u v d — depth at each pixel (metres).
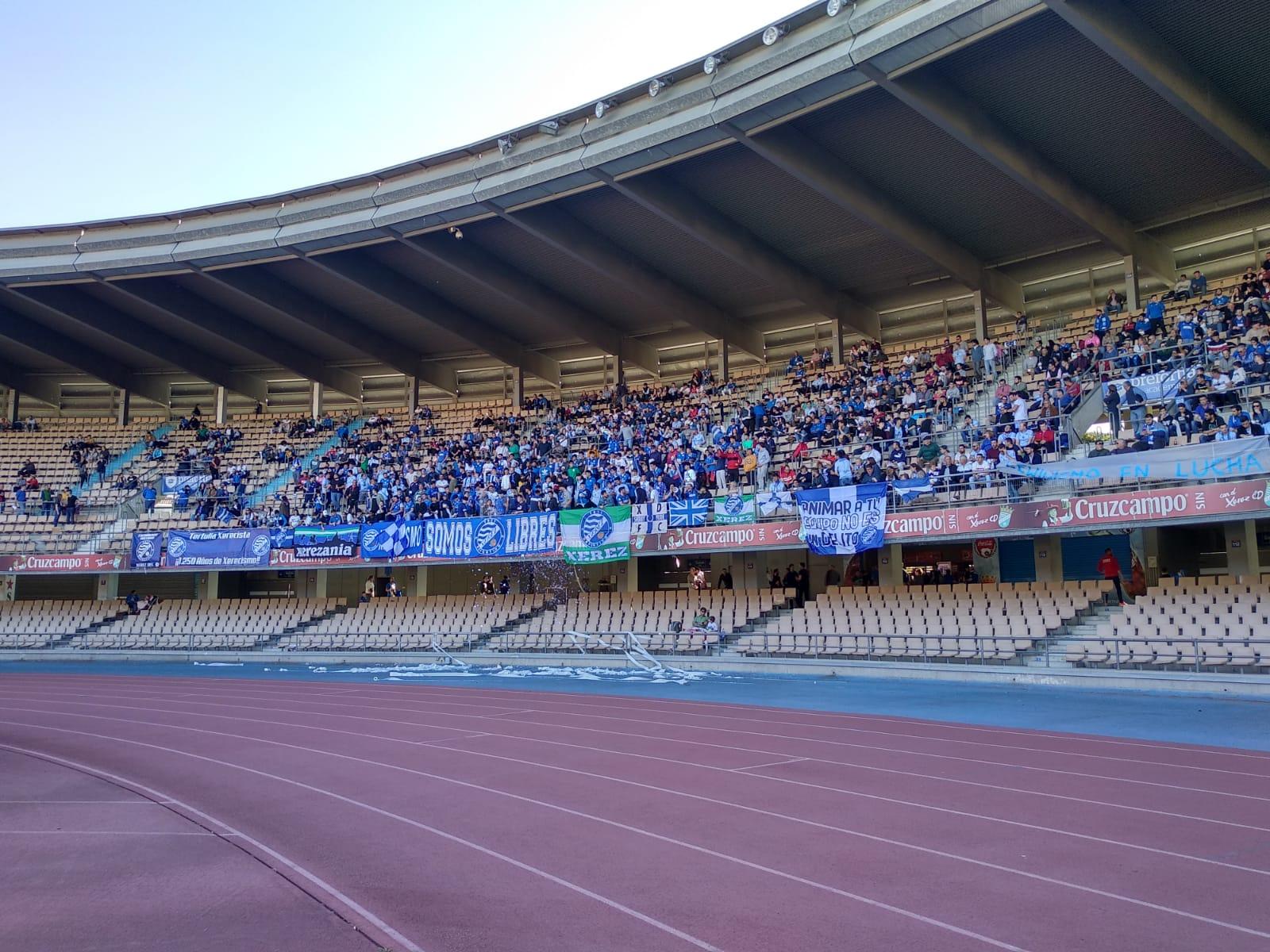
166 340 47.06
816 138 27.58
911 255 35.56
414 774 14.12
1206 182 29.36
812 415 35.03
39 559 40.72
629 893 8.23
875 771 13.66
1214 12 21.11
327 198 35.31
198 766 15.08
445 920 7.60
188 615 42.34
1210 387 25.17
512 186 30.59
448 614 38.62
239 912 7.87
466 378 50.62
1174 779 12.68
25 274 39.34
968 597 28.58
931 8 21.36
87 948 6.98
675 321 43.81
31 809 11.99
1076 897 7.91
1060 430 27.17
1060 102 25.14
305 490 43.16
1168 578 25.88
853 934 7.17
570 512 33.81
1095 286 35.69
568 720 19.91
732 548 30.47
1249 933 7.06
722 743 16.48
